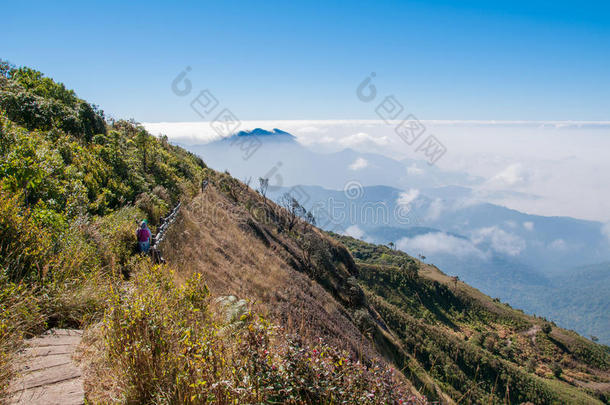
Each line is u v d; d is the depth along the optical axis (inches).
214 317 213.8
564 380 3075.8
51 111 649.0
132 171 705.0
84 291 185.0
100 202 475.2
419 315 3540.8
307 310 631.2
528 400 1956.2
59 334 154.6
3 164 258.1
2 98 596.4
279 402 121.0
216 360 122.2
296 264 1216.8
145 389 117.3
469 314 4013.3
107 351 131.4
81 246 253.9
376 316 1587.1
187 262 487.5
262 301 530.6
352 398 131.0
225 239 797.2
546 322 4099.4
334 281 1451.8
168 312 149.4
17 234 197.3
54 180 375.6
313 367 132.8
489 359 2075.5
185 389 113.8
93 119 813.9
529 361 3238.2
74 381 120.0
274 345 151.1
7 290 146.6
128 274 309.3
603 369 3400.6
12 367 119.6
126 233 385.1
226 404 108.0
